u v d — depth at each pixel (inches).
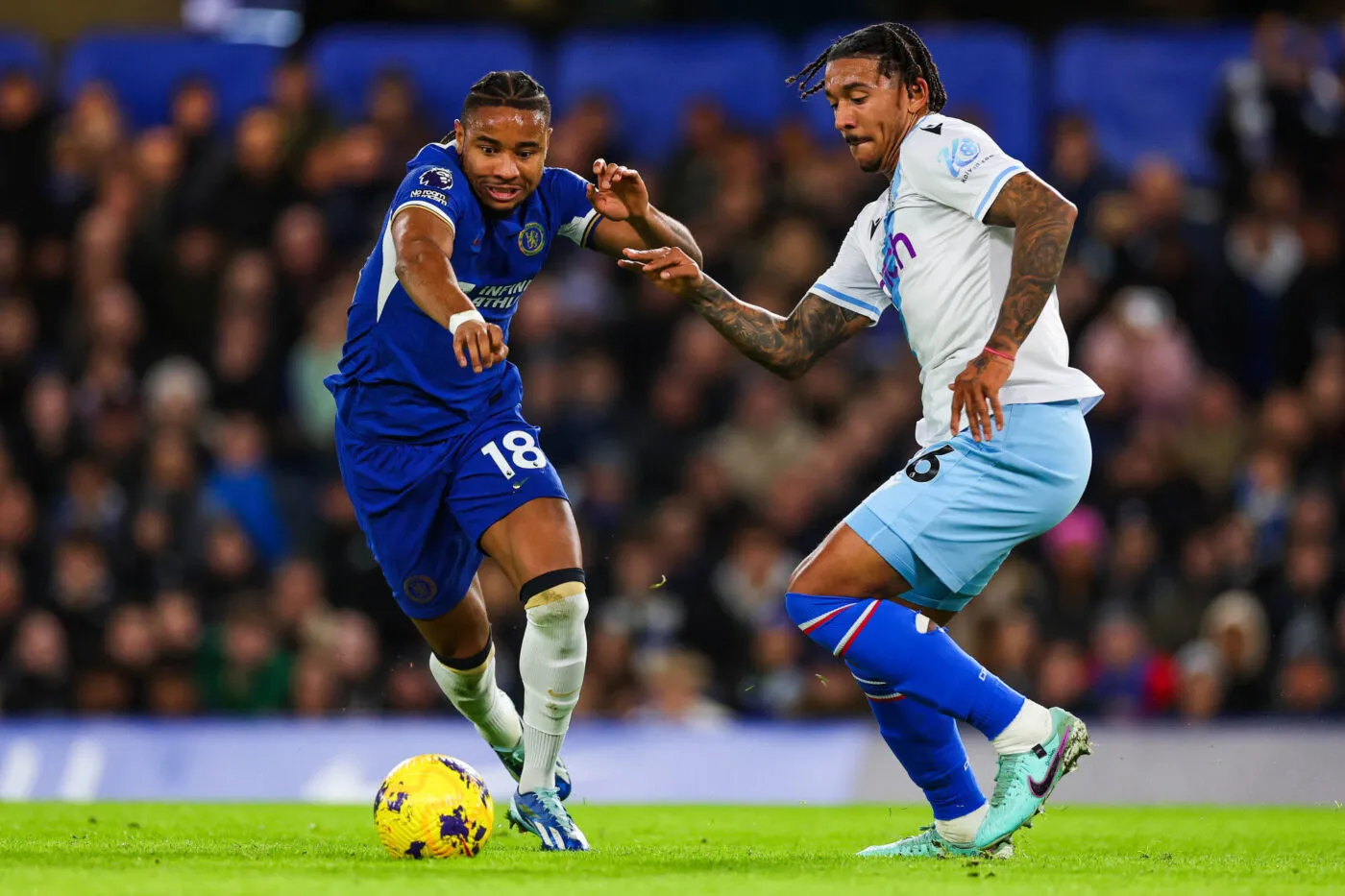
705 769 1168.8
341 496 1568.7
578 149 1784.0
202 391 1701.5
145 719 1478.8
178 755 1199.6
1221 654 1392.7
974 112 1766.7
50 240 1829.5
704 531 1520.7
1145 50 1868.8
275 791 1166.3
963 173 637.9
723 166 1756.9
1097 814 952.9
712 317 699.4
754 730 1187.3
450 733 1189.7
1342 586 1437.0
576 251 1760.6
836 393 1628.9
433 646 730.2
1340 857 689.0
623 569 1486.2
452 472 697.6
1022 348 643.5
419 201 659.4
